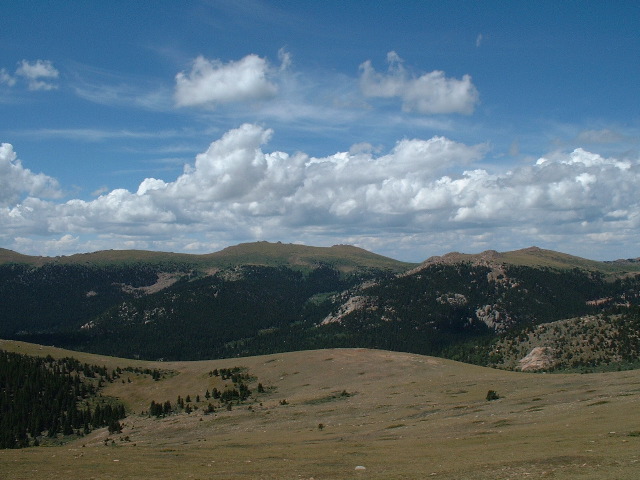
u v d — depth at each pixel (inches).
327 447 2317.9
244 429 3806.6
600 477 1100.5
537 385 3956.7
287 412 4306.1
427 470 1435.8
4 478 1531.7
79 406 5871.1
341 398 4751.5
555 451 1512.1
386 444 2253.9
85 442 4571.9
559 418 2310.5
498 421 2549.2
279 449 2381.9
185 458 2062.0
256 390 6087.6
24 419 5260.8
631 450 1368.1
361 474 1457.9
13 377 6146.7
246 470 1636.3
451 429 2536.9
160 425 4643.2
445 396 4025.6
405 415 3403.1
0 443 4626.0
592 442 1583.4
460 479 1254.3
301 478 1438.2
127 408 5989.2
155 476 1534.2
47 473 1622.8
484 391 4003.4
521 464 1364.4
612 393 2965.1
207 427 4170.8
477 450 1744.6
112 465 1813.5
